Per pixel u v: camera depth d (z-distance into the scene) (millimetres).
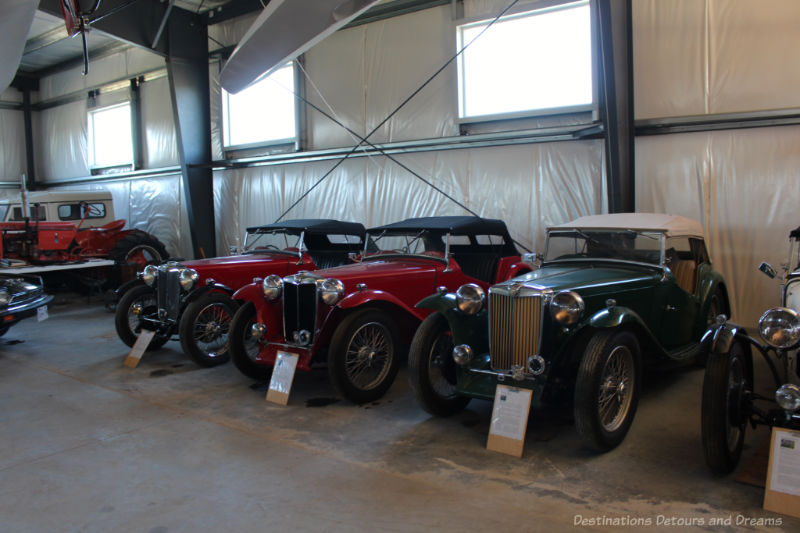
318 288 3848
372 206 7770
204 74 9078
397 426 3412
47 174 13188
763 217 5480
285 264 5523
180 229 10258
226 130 9406
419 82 7348
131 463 2938
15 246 8641
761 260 5500
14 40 6012
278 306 4238
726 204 5633
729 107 5598
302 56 8336
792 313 2400
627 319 2883
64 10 5223
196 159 9070
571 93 6383
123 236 9461
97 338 6121
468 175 7012
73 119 12398
